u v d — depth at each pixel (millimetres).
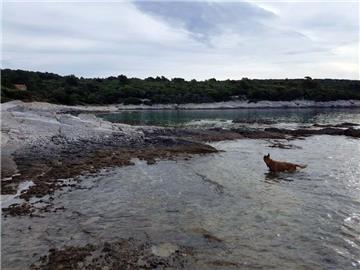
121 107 91438
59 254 8258
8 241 9008
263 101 97188
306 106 94000
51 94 91938
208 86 108938
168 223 10188
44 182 14578
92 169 17109
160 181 15039
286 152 22625
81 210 11336
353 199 12266
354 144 25953
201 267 7637
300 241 8938
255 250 8445
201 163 18938
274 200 12266
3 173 15703
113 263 7828
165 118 58156
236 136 30656
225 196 12781
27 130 27109
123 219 10547
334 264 7805
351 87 111938
